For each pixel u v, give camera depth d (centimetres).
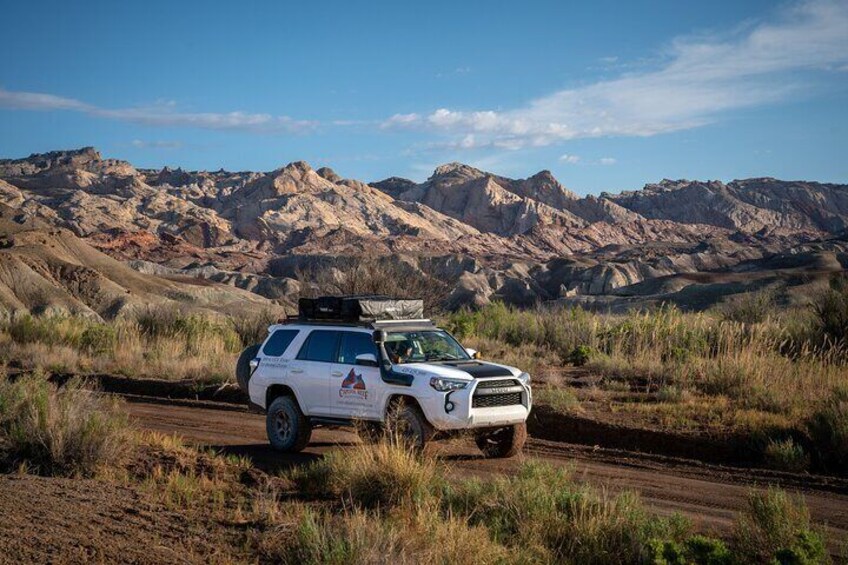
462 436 1037
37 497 718
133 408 1599
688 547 636
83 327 2886
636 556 652
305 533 629
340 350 1127
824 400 1305
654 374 1727
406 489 801
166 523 686
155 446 1047
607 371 1800
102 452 918
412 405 1041
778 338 1859
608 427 1284
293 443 1141
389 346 1105
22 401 1045
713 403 1420
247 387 1254
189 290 10225
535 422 1366
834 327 1839
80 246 10356
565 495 759
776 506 710
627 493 786
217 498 802
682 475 1031
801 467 1084
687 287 6569
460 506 767
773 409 1329
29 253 8512
